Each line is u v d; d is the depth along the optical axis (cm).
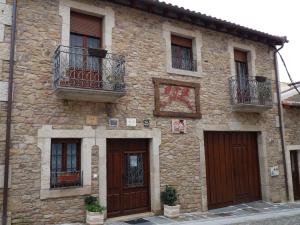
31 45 692
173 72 879
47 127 685
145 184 830
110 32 795
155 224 718
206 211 882
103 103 765
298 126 1165
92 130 740
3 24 667
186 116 884
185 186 859
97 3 787
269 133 1070
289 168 1096
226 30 997
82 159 723
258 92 995
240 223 759
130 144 820
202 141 905
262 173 1042
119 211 782
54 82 697
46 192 663
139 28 845
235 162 998
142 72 830
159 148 832
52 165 703
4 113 645
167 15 885
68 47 699
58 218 673
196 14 904
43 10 718
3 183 623
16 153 645
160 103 847
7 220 614
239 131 1011
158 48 868
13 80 662
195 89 916
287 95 1213
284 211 911
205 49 959
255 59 1080
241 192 998
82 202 707
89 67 738
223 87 977
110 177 780
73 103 727
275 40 1120
